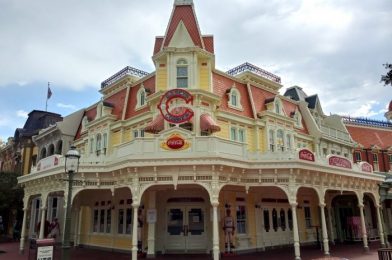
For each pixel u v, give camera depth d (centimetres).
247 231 2109
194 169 1555
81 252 2184
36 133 3972
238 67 2686
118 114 2520
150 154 1589
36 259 1303
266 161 1695
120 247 2158
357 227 2720
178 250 1931
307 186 1795
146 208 1978
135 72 2717
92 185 1772
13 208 3494
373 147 3797
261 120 2409
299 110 3028
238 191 2122
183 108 1839
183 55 2153
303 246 2434
